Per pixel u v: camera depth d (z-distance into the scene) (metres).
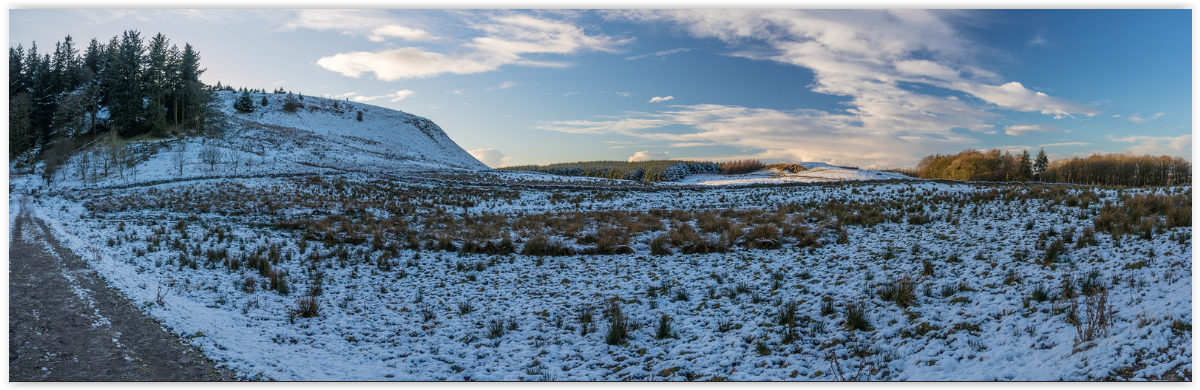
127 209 27.83
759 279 12.78
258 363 7.74
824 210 24.41
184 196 32.81
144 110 71.94
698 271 14.41
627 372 7.52
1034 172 91.12
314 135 85.00
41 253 14.25
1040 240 12.67
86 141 65.50
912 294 9.55
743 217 23.69
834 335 8.16
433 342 9.32
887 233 17.72
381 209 30.91
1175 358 5.49
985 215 18.66
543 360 8.20
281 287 12.55
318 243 19.81
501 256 17.77
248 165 51.91
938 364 6.57
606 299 11.85
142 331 8.55
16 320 8.52
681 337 8.96
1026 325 7.38
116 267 13.14
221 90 107.12
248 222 24.75
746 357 7.67
